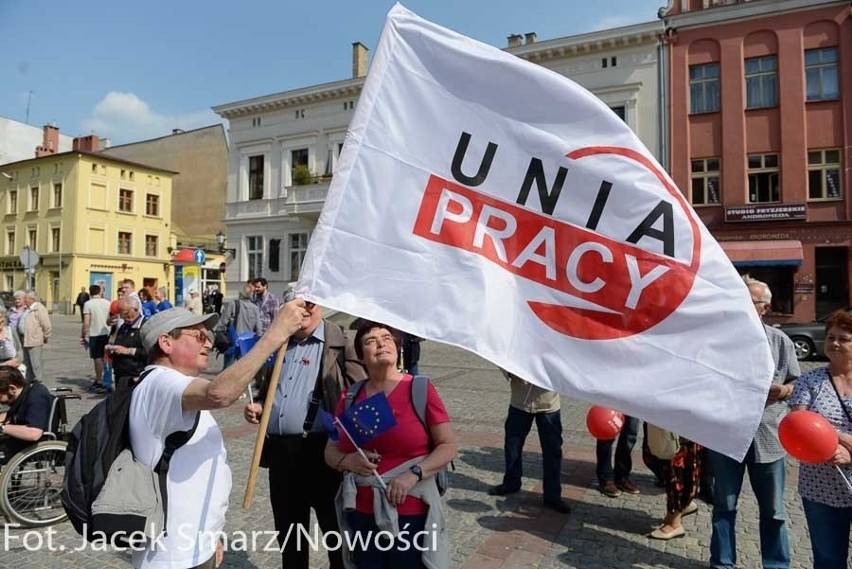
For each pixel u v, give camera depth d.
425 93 2.49
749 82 19.36
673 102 19.94
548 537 4.04
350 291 2.32
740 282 2.42
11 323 8.90
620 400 2.36
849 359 2.71
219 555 2.28
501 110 2.51
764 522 3.31
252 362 1.85
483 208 2.49
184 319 2.13
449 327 2.36
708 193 19.75
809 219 18.56
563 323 2.44
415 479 2.24
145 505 1.90
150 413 1.95
